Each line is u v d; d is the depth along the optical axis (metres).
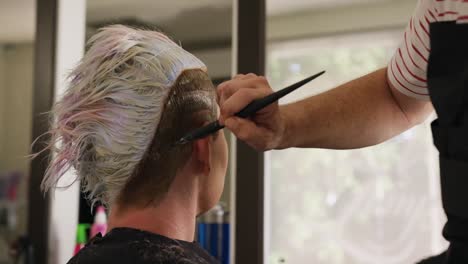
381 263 1.70
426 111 0.81
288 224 1.76
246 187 1.17
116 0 1.36
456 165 0.52
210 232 1.19
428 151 1.67
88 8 1.38
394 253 1.69
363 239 1.72
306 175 1.77
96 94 0.61
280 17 1.65
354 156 1.75
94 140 0.62
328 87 1.68
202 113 0.64
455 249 0.52
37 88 1.42
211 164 0.65
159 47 0.63
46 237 1.38
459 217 0.52
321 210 1.75
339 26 1.65
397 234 1.69
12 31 1.64
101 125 0.61
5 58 1.65
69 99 0.62
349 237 1.73
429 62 0.56
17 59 1.64
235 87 0.60
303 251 1.74
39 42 1.43
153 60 0.61
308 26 1.64
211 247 1.18
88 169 0.64
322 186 1.76
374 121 0.78
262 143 0.64
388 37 1.64
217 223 1.19
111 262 0.58
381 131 0.79
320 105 0.75
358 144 0.79
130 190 0.62
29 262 1.39
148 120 0.61
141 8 1.33
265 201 1.20
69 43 1.39
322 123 0.73
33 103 1.42
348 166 1.75
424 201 1.67
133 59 0.61
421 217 1.67
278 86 1.67
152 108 0.61
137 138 0.61
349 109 0.76
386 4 1.63
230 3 1.26
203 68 0.66
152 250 0.58
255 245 1.17
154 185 0.62
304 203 1.76
